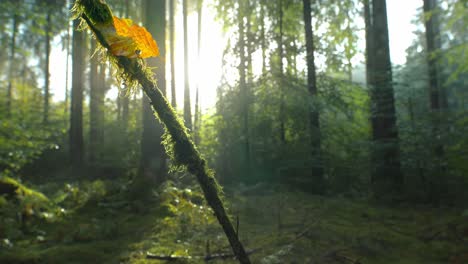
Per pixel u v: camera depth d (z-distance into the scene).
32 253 4.80
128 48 1.31
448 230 5.54
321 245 4.85
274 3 11.15
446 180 8.47
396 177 8.93
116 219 6.53
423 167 8.56
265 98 10.58
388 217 6.63
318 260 4.38
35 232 5.90
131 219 6.48
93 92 16.36
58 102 19.36
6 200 6.67
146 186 7.79
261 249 4.79
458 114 8.66
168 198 7.37
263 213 6.54
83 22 1.37
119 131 14.88
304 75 10.95
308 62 10.18
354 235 5.21
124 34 1.36
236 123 11.02
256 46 10.85
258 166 10.43
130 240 5.40
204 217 6.32
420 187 8.95
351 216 6.58
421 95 9.70
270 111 10.78
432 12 10.41
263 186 8.91
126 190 8.05
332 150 10.48
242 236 5.38
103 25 1.31
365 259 4.52
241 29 11.27
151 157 8.23
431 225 5.93
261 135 10.63
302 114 10.10
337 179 10.01
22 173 13.02
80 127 13.69
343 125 10.82
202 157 1.58
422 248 4.89
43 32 7.95
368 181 10.02
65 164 13.95
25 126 7.09
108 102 16.98
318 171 9.72
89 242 5.40
